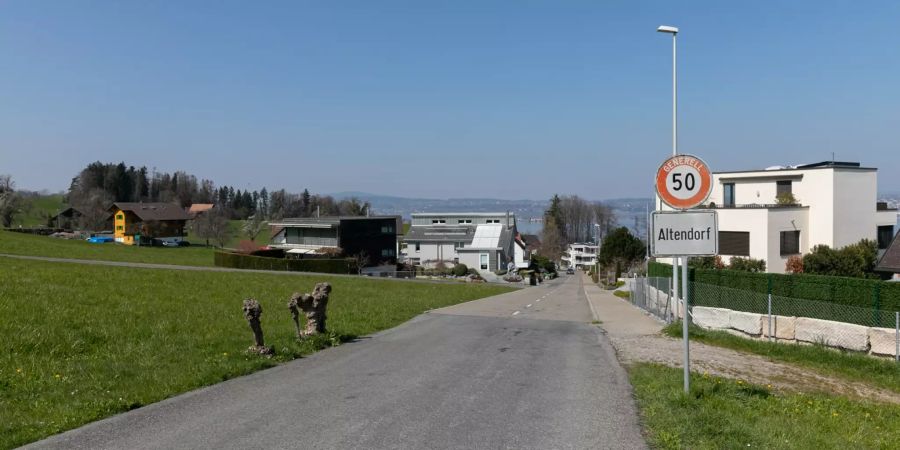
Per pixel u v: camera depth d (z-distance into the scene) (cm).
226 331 1364
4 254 4000
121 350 1114
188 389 893
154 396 830
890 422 912
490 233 9269
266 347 1155
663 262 3353
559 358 1255
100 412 743
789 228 3438
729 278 2327
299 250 6850
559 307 2908
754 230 3406
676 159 877
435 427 713
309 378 991
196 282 2572
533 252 14250
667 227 827
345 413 770
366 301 2398
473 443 654
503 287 5450
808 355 1459
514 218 11612
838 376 1310
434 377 1017
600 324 2028
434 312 2283
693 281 2503
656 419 746
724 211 3538
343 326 1609
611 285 6256
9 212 8588
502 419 754
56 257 4209
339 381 971
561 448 643
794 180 3644
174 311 1619
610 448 645
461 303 2888
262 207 15812
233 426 705
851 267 3041
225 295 2142
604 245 7662
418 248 9356
